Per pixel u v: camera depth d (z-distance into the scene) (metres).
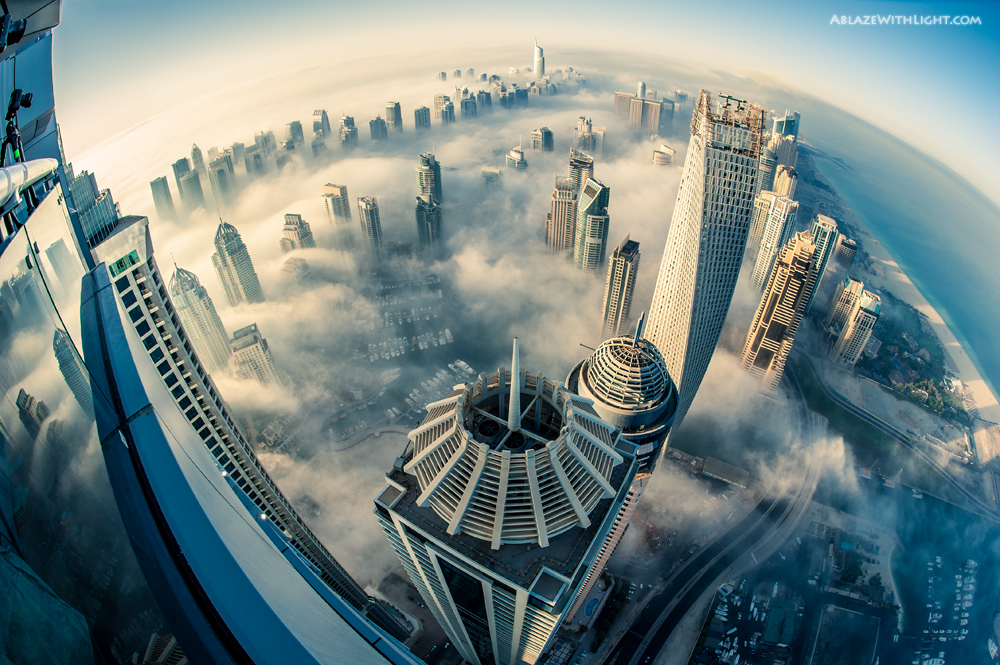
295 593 62.09
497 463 105.00
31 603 32.38
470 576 112.75
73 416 51.47
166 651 42.56
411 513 113.56
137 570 45.72
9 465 36.88
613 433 126.00
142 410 63.53
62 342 55.88
